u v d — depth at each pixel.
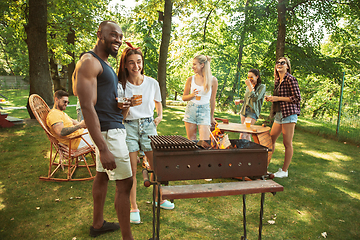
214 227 2.54
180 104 15.91
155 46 18.28
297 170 4.40
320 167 4.59
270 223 2.64
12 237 2.28
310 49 10.09
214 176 1.84
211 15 17.39
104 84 1.96
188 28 17.89
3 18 9.96
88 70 1.78
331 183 3.84
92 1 11.52
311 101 15.52
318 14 9.68
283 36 9.62
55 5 9.88
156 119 2.89
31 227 2.46
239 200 3.20
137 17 14.52
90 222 2.58
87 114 1.79
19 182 3.54
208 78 3.51
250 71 4.89
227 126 4.17
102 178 2.26
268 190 1.82
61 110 3.80
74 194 3.22
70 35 16.52
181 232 2.43
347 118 7.87
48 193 3.23
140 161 4.58
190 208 2.95
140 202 3.07
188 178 1.78
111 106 2.03
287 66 3.84
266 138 3.88
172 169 1.75
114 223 2.46
